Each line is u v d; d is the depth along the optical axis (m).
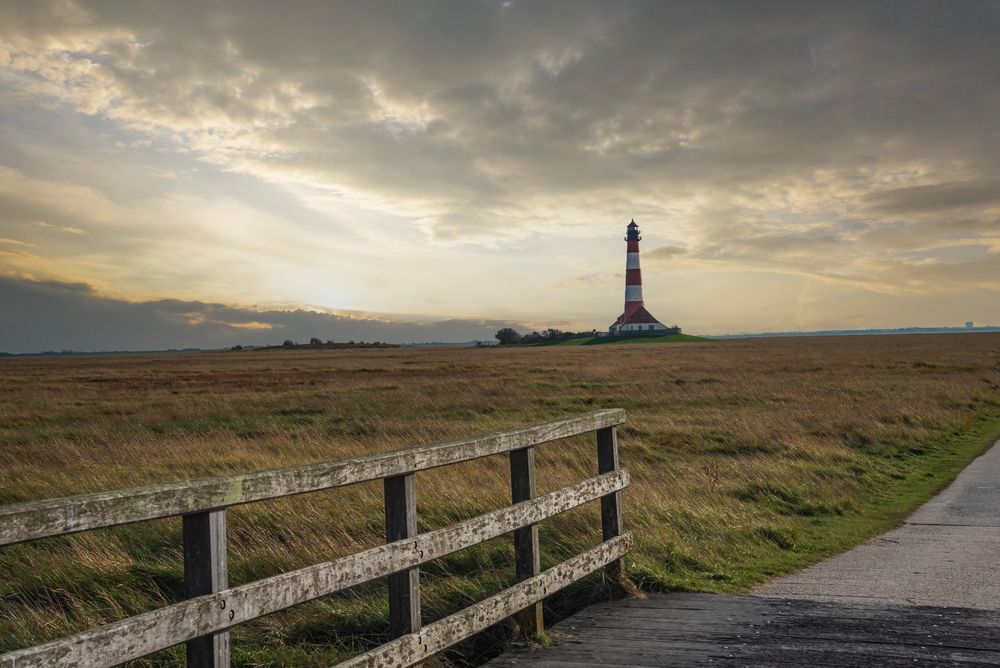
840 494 9.62
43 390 32.81
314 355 113.12
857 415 17.08
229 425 17.91
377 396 24.92
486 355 84.69
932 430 15.64
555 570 4.84
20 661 2.25
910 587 5.70
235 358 102.88
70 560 6.51
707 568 6.34
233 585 6.06
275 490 3.12
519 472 4.71
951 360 44.84
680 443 13.71
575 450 12.53
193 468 11.44
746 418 16.56
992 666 4.06
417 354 100.94
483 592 5.55
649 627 4.84
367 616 5.22
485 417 18.72
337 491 8.93
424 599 5.45
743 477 10.31
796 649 4.38
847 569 6.34
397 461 3.71
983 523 7.99
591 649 4.47
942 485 10.52
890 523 8.28
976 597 5.37
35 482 10.35
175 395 27.78
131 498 2.60
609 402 21.89
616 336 154.25
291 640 4.98
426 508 8.07
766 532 7.54
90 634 2.44
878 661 4.16
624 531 6.36
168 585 6.23
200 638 2.85
